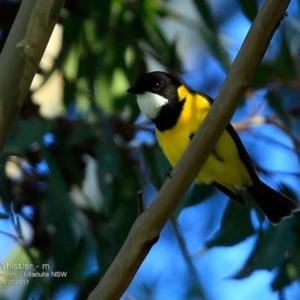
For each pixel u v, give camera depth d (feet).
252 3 32.76
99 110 30.86
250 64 17.63
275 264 28.68
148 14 34.17
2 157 29.37
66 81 33.19
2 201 29.19
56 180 28.19
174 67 34.71
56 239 28.55
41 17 18.98
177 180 18.22
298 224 29.78
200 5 33.04
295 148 32.14
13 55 19.01
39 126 27.45
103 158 28.99
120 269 18.40
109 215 30.22
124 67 34.40
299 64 36.06
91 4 33.94
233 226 30.22
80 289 30.42
